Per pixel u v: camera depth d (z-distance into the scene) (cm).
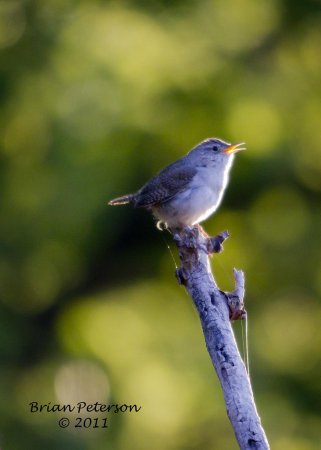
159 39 1764
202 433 1622
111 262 1797
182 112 1738
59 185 1627
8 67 1667
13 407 1595
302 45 1880
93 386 1652
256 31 1855
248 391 566
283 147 1725
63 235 1644
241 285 632
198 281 646
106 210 1658
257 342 1661
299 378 1670
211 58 1781
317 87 1844
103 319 1789
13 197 1655
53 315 1772
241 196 1772
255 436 541
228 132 1719
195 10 1819
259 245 1772
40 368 1714
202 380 1647
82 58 1680
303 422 1623
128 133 1664
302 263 1756
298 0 1881
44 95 1648
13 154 1664
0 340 1688
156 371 1678
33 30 1695
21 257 1659
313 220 1781
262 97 1767
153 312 1789
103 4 1758
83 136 1631
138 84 1712
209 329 613
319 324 1714
